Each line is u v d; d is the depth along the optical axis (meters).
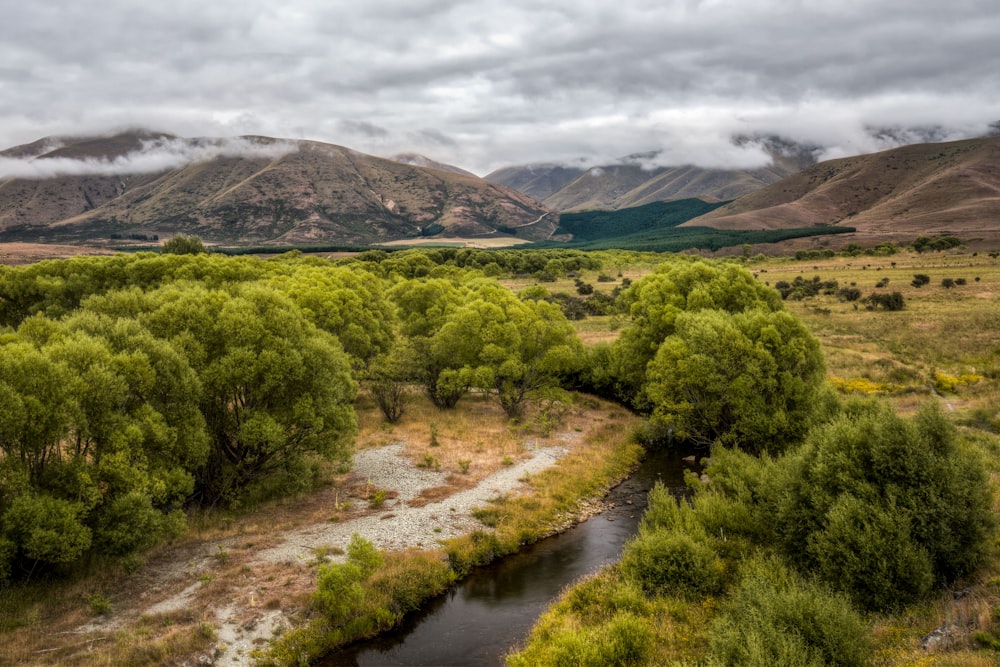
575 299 113.69
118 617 21.23
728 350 37.16
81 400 22.56
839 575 19.39
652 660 18.11
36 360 21.88
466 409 54.62
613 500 35.44
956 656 13.76
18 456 22.02
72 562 23.95
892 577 18.38
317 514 30.78
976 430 34.25
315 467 34.91
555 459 40.97
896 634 16.42
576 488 35.91
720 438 38.94
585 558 27.81
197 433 26.53
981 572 18.75
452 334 50.81
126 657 18.91
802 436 33.50
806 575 20.69
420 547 27.73
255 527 28.81
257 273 64.56
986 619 15.05
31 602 21.48
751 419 34.91
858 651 14.85
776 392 36.00
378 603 22.98
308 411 30.39
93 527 22.05
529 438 45.84
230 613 21.77
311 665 20.11
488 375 47.00
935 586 18.61
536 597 24.47
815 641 15.29
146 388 24.88
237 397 30.80
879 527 18.95
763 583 18.39
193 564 25.20
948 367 52.31
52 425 21.38
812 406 33.59
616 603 21.83
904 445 20.33
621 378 53.59
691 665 16.66
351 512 31.31
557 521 32.16
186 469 28.39
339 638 21.19
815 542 20.42
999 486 25.17
